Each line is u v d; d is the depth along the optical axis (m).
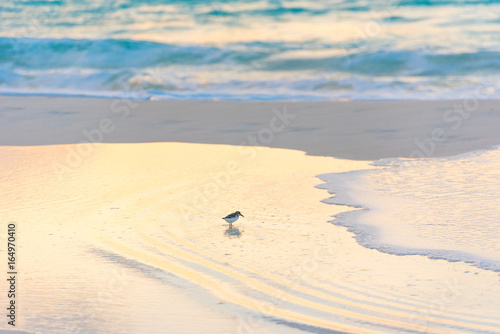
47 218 12.90
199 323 8.37
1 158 17.56
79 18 45.44
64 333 8.15
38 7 48.16
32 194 14.49
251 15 46.25
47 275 10.07
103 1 51.00
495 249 10.52
